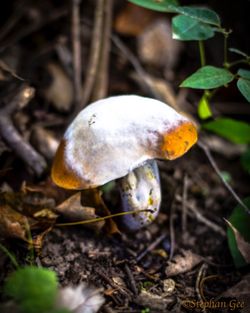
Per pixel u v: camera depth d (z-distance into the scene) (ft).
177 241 1.02
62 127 1.24
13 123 1.11
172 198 1.11
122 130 0.80
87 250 0.93
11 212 0.91
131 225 0.95
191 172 1.24
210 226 1.06
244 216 0.94
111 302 0.81
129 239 0.99
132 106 0.82
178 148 0.81
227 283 0.91
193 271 0.93
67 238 0.94
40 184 1.00
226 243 1.02
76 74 1.25
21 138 1.06
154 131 0.80
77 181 0.81
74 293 0.75
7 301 0.72
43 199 0.98
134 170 0.88
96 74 1.24
